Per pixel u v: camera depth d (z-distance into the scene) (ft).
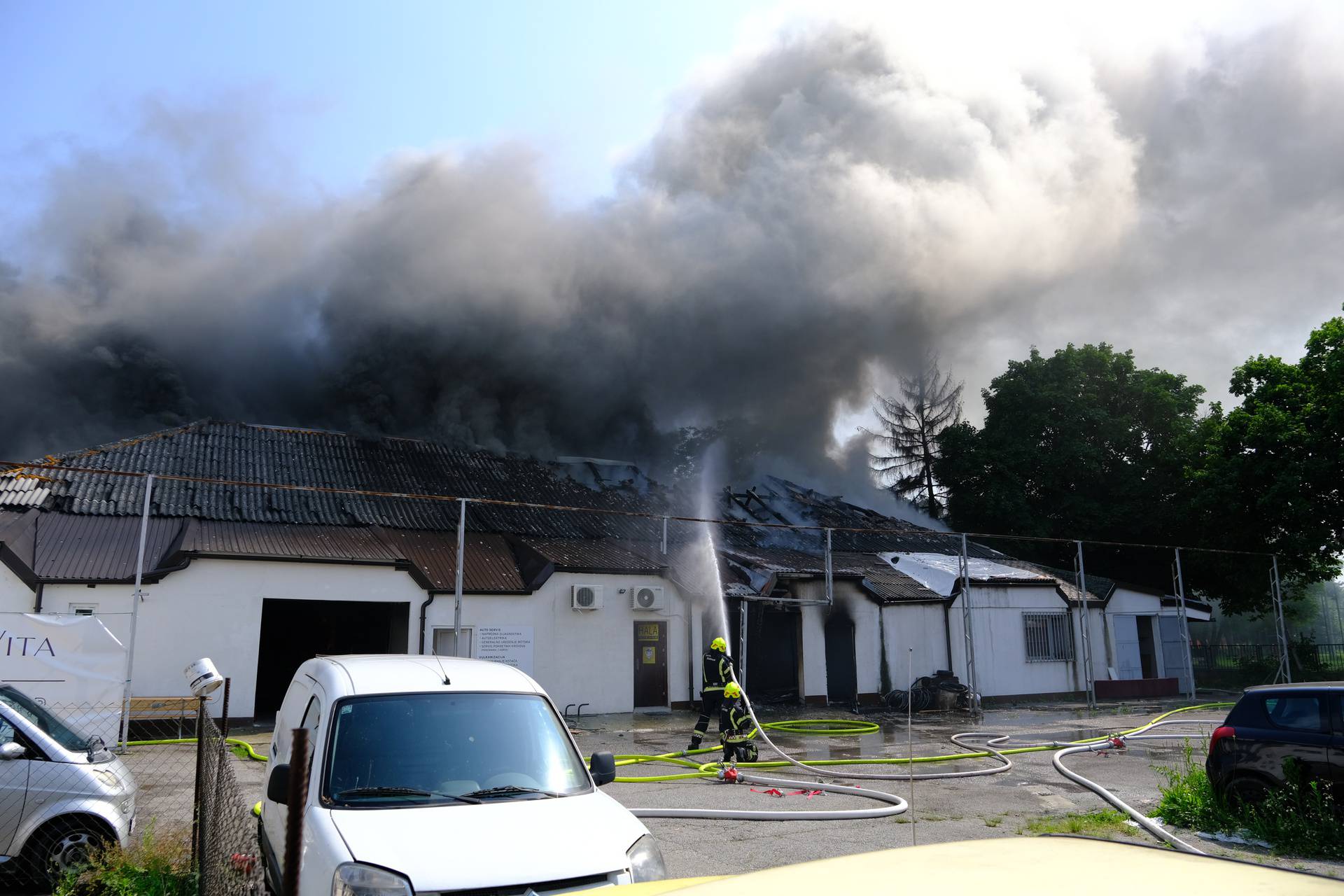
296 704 17.26
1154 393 107.86
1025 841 7.37
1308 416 87.86
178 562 47.73
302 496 62.64
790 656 70.08
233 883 14.93
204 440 66.95
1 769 18.04
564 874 11.93
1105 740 44.68
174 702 45.42
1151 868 6.36
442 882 11.36
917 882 6.09
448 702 15.56
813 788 31.32
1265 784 23.79
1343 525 87.86
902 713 64.69
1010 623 76.33
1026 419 111.75
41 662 33.94
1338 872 20.06
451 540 62.54
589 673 59.16
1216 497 91.76
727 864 20.89
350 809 12.98
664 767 37.42
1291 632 148.56
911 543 92.94
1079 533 109.29
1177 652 88.69
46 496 52.37
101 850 18.10
